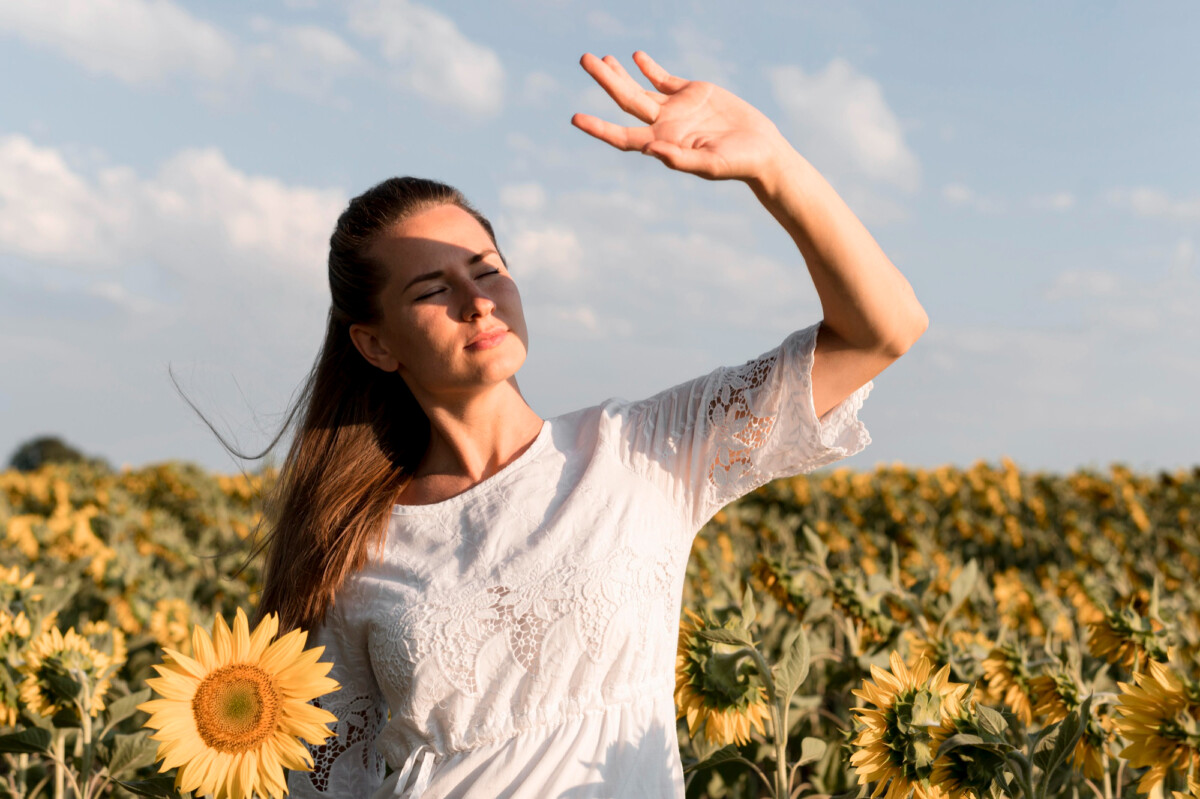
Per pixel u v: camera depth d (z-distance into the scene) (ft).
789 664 7.06
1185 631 11.03
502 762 5.40
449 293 6.08
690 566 16.40
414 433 6.92
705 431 5.94
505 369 6.06
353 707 6.47
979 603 13.82
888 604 10.74
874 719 5.67
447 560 5.92
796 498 34.65
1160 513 32.60
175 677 5.25
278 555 6.81
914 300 5.38
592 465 6.00
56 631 8.36
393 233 6.24
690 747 9.51
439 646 5.57
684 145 4.53
